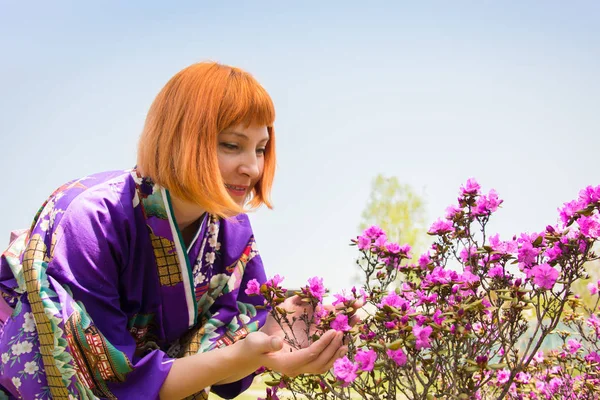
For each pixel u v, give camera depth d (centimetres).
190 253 190
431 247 205
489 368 154
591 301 328
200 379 158
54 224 159
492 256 188
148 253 176
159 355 164
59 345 147
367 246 198
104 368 153
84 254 157
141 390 157
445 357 167
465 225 195
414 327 146
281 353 157
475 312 164
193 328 200
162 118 168
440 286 170
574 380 266
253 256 213
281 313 167
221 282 202
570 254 169
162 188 173
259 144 176
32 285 150
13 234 184
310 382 191
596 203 164
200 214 186
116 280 167
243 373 182
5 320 164
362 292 167
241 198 177
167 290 181
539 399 270
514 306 163
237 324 203
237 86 165
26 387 149
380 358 164
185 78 167
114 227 164
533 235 175
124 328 164
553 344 287
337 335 153
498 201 190
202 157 160
